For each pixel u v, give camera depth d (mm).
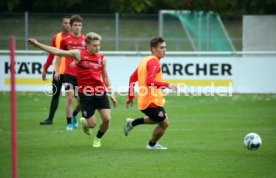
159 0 129000
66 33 50062
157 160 35938
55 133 46031
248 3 109750
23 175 32219
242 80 73688
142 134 45812
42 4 126812
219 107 63469
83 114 39656
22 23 96562
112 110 60469
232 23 105750
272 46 94688
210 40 103438
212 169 33625
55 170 33312
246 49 95500
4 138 43781
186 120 53844
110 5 126375
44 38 95312
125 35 103062
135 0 122938
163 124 38594
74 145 40969
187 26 105250
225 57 73375
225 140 43312
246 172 32938
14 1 119938
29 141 42469
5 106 63031
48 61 51000
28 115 56812
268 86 73812
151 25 104188
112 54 73688
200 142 42438
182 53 73500
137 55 73688
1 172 32875
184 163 35125
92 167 34062
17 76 73875
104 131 40156
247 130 48188
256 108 62812
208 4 106500
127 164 34812
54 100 50969
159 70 38094
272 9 111125
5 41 95375
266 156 37344
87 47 39188
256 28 94875
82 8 128125
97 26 100500
